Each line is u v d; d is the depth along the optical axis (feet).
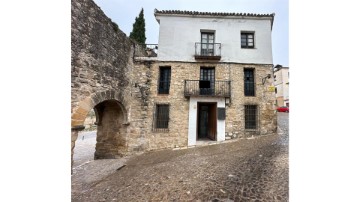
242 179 13.05
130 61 26.50
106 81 19.63
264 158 17.01
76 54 14.97
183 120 27.45
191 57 29.07
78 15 15.08
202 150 23.44
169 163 19.20
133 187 13.74
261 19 29.96
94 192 13.42
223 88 28.25
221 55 29.04
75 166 21.88
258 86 28.53
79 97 15.37
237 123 27.66
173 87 28.19
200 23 29.91
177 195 11.71
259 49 29.35
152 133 27.07
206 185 12.70
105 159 24.72
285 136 25.55
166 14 29.71
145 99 27.53
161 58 28.76
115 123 25.54
